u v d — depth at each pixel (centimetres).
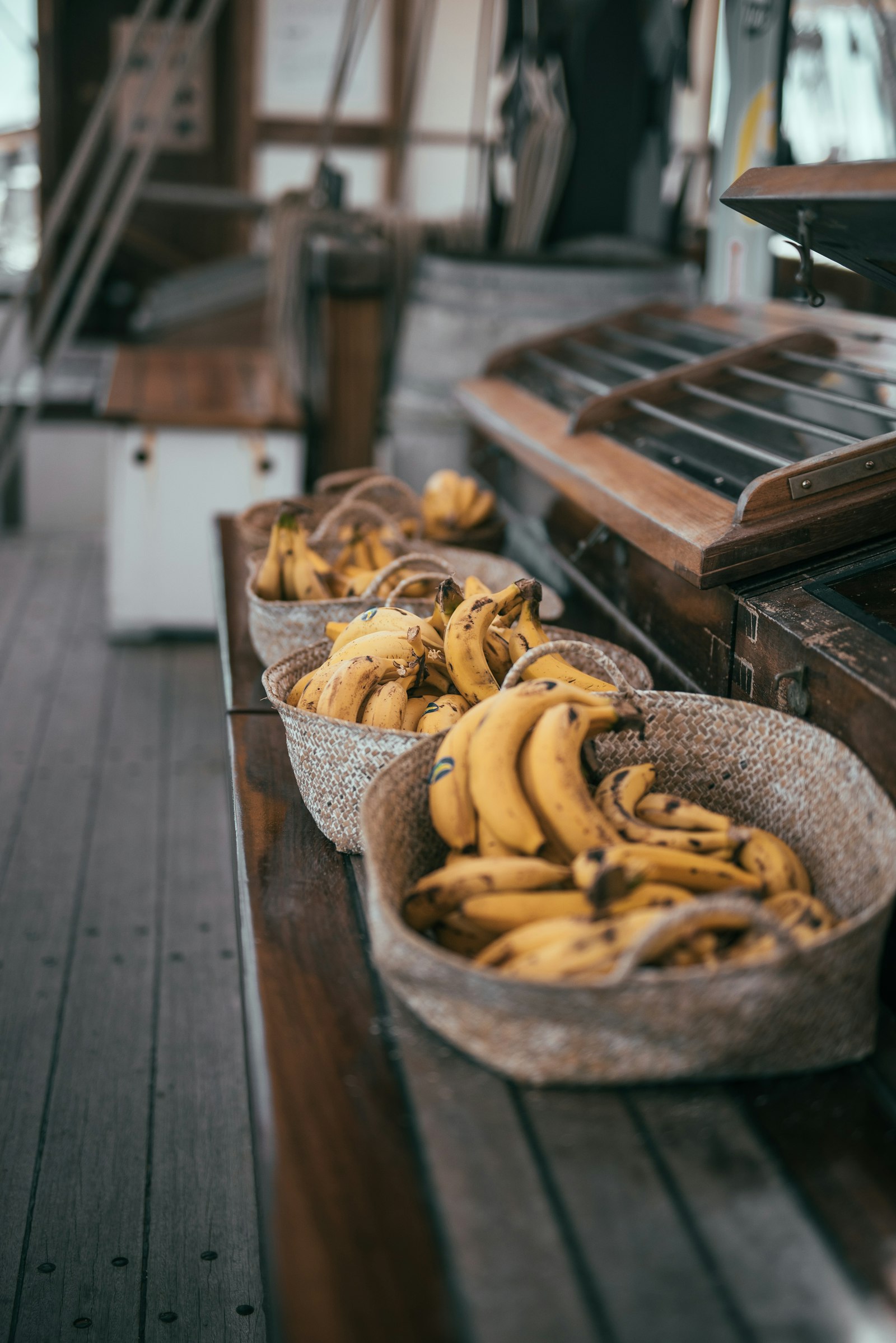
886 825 127
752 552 184
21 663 480
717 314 347
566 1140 109
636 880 118
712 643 196
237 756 195
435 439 469
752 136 352
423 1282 94
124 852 342
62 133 846
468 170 854
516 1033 112
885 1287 95
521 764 139
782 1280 95
